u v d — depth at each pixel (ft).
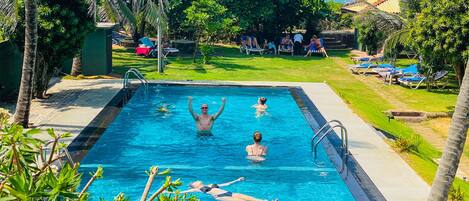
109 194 38.06
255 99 71.72
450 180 28.96
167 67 94.17
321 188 39.63
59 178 13.71
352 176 41.09
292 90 76.23
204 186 37.99
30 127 51.57
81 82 76.95
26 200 12.90
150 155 47.16
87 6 63.46
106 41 82.58
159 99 69.77
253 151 47.67
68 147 45.80
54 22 61.00
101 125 53.88
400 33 86.63
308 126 57.82
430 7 67.92
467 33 65.05
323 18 136.46
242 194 37.22
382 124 62.54
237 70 94.32
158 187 39.60
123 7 65.82
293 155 47.62
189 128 56.85
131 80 78.95
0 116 18.07
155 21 66.03
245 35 134.72
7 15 57.57
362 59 108.68
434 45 68.23
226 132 55.83
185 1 116.06
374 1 152.25
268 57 115.65
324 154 47.67
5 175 14.57
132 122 58.34
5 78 66.03
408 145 48.32
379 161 44.78
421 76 88.12
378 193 37.60
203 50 100.01
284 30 136.36
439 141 61.77
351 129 55.36
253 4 122.31
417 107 74.33
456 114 28.55
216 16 107.45
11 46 67.51
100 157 45.83
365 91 83.51
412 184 39.55
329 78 92.48
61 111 59.11
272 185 40.32
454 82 92.68
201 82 78.69
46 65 64.13
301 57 118.32
